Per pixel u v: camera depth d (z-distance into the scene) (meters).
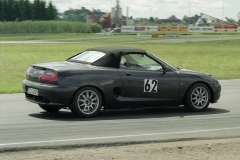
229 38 82.50
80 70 10.88
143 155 7.38
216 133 9.36
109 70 11.17
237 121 10.91
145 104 11.61
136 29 101.12
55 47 56.41
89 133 9.07
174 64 33.78
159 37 90.81
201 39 80.00
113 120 10.70
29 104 13.15
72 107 10.79
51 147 7.78
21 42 73.75
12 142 8.09
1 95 15.27
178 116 11.49
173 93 11.88
